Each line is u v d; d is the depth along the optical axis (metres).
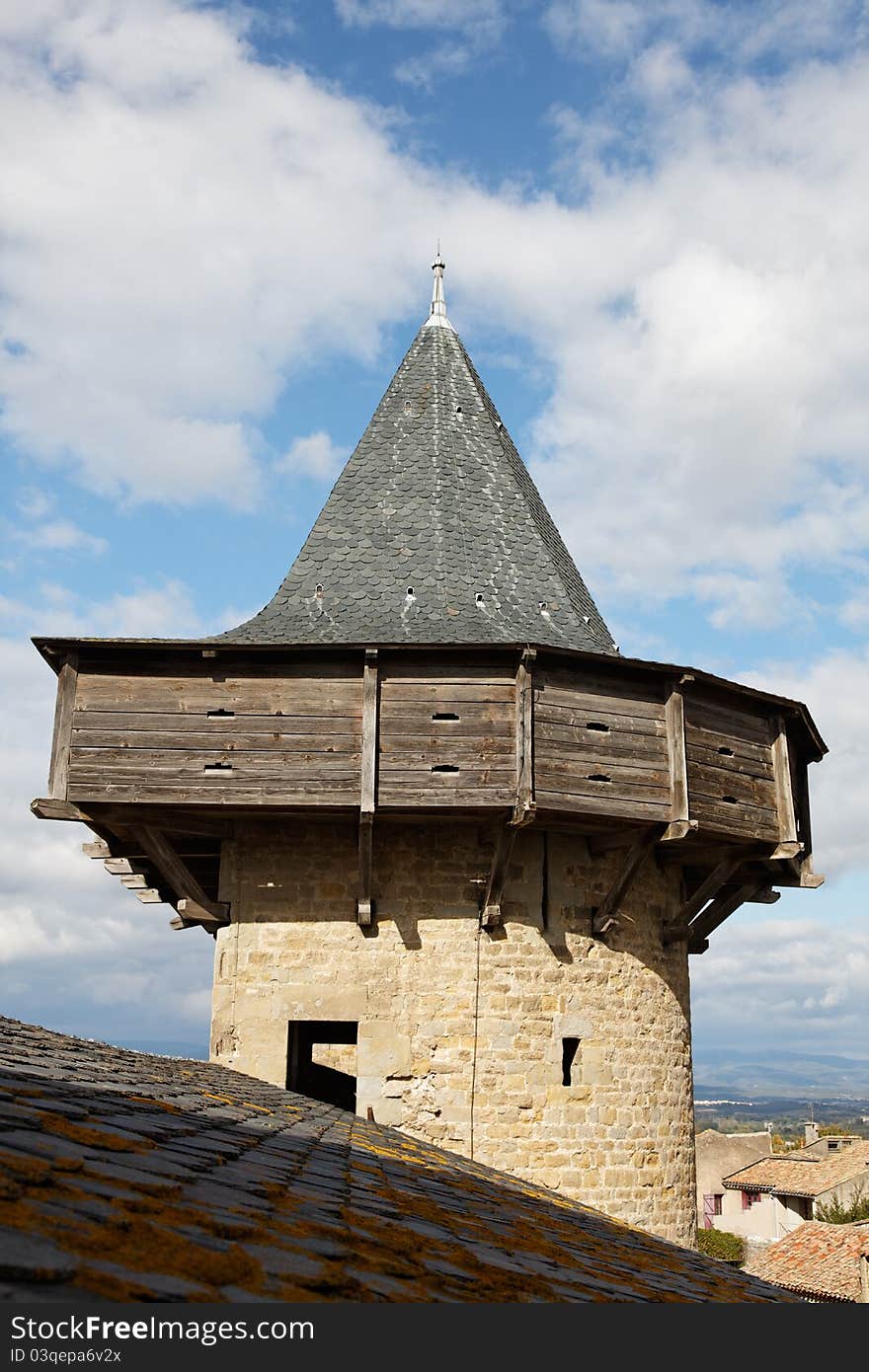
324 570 15.84
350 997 13.95
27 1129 3.90
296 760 13.39
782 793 15.40
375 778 13.28
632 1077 14.69
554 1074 14.08
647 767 14.03
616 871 15.08
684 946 16.42
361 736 13.42
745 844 15.26
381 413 17.69
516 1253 4.94
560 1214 7.91
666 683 14.35
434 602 15.45
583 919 14.68
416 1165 7.96
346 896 14.27
